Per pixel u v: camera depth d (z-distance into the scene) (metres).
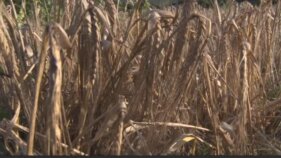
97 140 3.34
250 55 3.99
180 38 3.39
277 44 6.33
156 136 3.40
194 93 3.95
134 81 3.55
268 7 5.80
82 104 3.37
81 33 3.18
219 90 4.25
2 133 3.40
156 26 3.24
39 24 4.74
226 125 3.55
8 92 4.26
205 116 4.09
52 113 2.66
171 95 3.50
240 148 3.67
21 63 3.78
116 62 3.43
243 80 3.73
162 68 3.51
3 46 3.96
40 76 2.68
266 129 4.55
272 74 5.51
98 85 3.29
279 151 3.77
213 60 4.46
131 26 3.48
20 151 3.41
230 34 4.38
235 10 5.71
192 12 3.49
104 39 3.40
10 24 3.76
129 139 3.45
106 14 3.56
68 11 4.28
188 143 3.88
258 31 5.25
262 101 4.48
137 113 3.48
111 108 3.23
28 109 3.60
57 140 2.87
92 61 3.16
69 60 3.69
